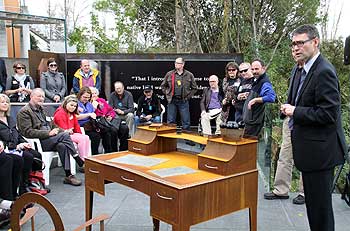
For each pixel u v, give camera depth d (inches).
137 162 107.9
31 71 285.3
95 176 112.5
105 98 297.6
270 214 143.9
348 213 145.5
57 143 183.0
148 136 118.7
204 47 411.8
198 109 294.0
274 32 370.9
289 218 140.1
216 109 251.1
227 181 93.4
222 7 383.6
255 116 172.2
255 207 101.0
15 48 435.8
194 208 87.4
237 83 209.2
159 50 556.7
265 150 176.7
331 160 98.5
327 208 100.8
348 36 144.1
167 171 98.0
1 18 391.5
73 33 564.7
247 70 182.5
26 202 76.9
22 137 165.8
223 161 93.7
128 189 175.0
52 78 262.2
